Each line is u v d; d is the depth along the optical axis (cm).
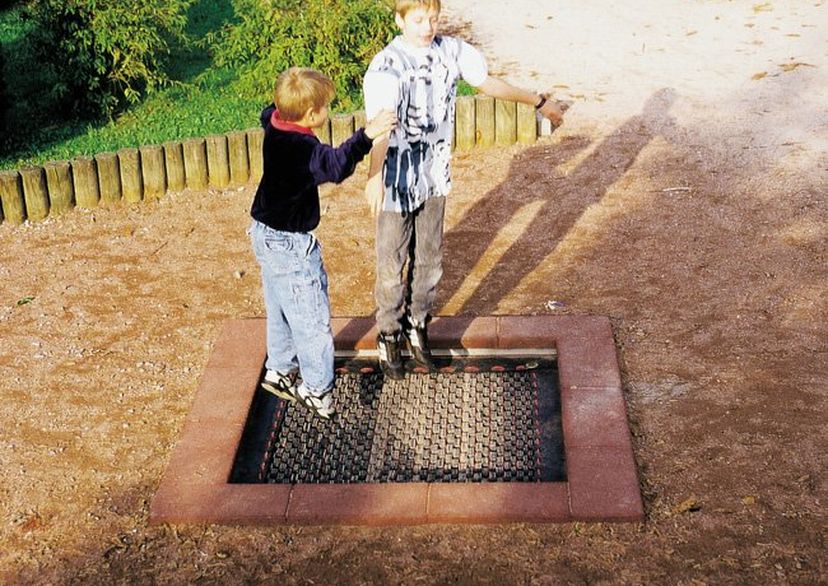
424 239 547
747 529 469
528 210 775
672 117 918
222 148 827
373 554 470
